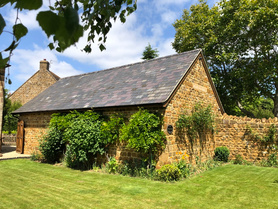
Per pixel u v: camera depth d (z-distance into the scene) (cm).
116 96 1083
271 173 941
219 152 1248
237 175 905
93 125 1007
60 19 81
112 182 777
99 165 1061
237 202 582
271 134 1133
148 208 532
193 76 1130
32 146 1454
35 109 1443
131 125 865
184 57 1201
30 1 80
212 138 1288
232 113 2400
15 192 659
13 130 2659
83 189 690
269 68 1716
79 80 1698
